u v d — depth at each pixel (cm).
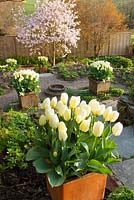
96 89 641
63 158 193
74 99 202
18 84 554
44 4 984
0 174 249
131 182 255
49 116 198
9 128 305
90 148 200
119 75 785
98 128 186
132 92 424
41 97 657
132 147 329
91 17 1086
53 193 210
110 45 1152
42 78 795
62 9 990
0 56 1066
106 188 238
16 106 577
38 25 977
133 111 392
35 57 1048
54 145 197
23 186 238
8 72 807
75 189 197
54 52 1020
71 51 1116
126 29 1178
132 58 1091
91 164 193
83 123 189
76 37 1016
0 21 1109
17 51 1074
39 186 238
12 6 1101
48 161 200
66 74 805
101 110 204
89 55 1148
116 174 266
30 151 208
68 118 197
